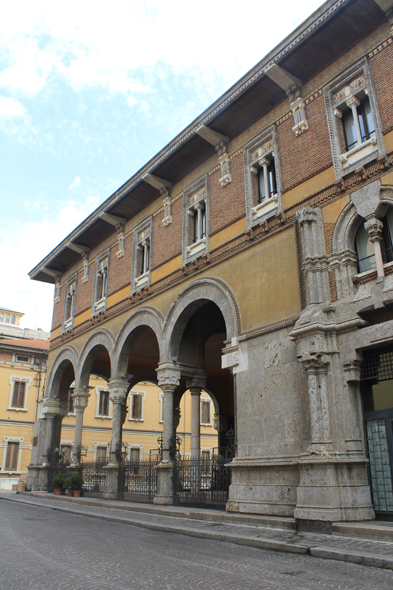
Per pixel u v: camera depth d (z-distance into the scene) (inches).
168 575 280.2
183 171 788.6
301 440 487.2
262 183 644.7
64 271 1188.5
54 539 416.5
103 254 1002.7
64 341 1090.7
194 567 302.0
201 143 725.3
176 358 728.3
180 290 731.4
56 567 301.7
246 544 388.2
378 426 446.6
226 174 685.9
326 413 453.7
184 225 756.0
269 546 369.1
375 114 494.0
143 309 807.1
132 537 429.7
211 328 810.8
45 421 1125.7
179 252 756.0
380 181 475.2
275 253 573.3
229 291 626.5
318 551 335.6
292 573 285.0
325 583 261.4
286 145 596.7
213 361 1098.7
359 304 462.3
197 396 765.9
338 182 511.2
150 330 924.6
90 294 1026.1
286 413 510.0
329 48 551.5
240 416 564.7
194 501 630.5
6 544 389.7
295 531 424.8
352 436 440.5
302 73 584.4
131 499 749.3
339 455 433.7
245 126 673.6
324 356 466.0
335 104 548.4
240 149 674.8
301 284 525.7
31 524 528.1
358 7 501.0
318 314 478.0
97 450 1647.4
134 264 876.6
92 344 957.8
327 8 515.5
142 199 874.1
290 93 595.8
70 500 825.5
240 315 602.2
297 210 556.1
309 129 569.3
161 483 673.0
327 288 497.0
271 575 280.4
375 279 466.6
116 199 881.5
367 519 417.4
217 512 541.6
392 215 479.5
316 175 545.0
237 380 580.4
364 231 499.2
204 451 1779.0
